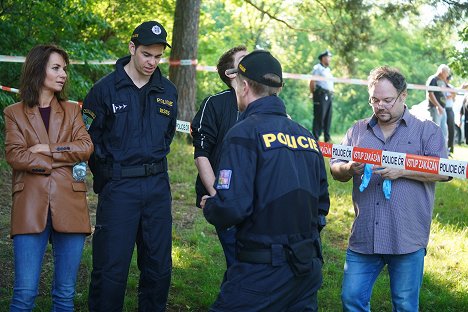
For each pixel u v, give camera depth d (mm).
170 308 4988
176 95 4348
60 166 3922
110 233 4086
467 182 10109
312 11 16438
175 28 13094
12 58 8820
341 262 6242
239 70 3338
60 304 3959
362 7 14805
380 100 3820
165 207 4246
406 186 3814
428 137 3855
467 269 6129
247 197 3086
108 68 11750
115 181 4102
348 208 8219
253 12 24438
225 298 3154
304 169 3227
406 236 3783
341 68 16375
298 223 3178
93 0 12188
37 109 3965
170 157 10719
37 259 3859
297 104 38250
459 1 13602
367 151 3932
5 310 4715
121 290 4137
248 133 3172
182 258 6055
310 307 3277
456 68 11859
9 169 9070
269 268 3123
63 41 10375
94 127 4160
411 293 3832
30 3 9445
